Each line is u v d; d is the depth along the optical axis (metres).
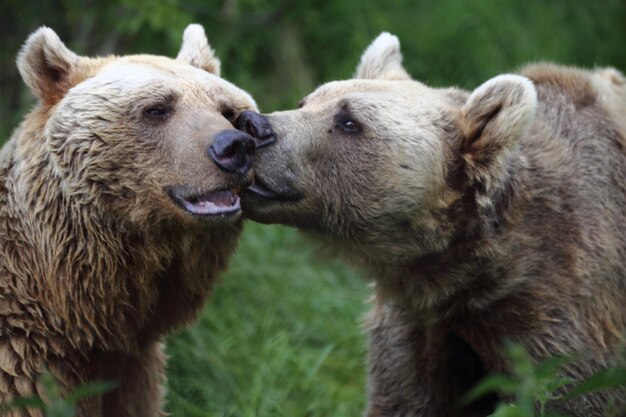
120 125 9.21
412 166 9.89
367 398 11.19
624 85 12.09
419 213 9.94
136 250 9.35
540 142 10.49
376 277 10.45
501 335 10.14
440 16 19.47
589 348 9.98
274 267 15.01
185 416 12.33
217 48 17.31
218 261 9.84
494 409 10.73
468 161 9.99
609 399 9.91
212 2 17.59
